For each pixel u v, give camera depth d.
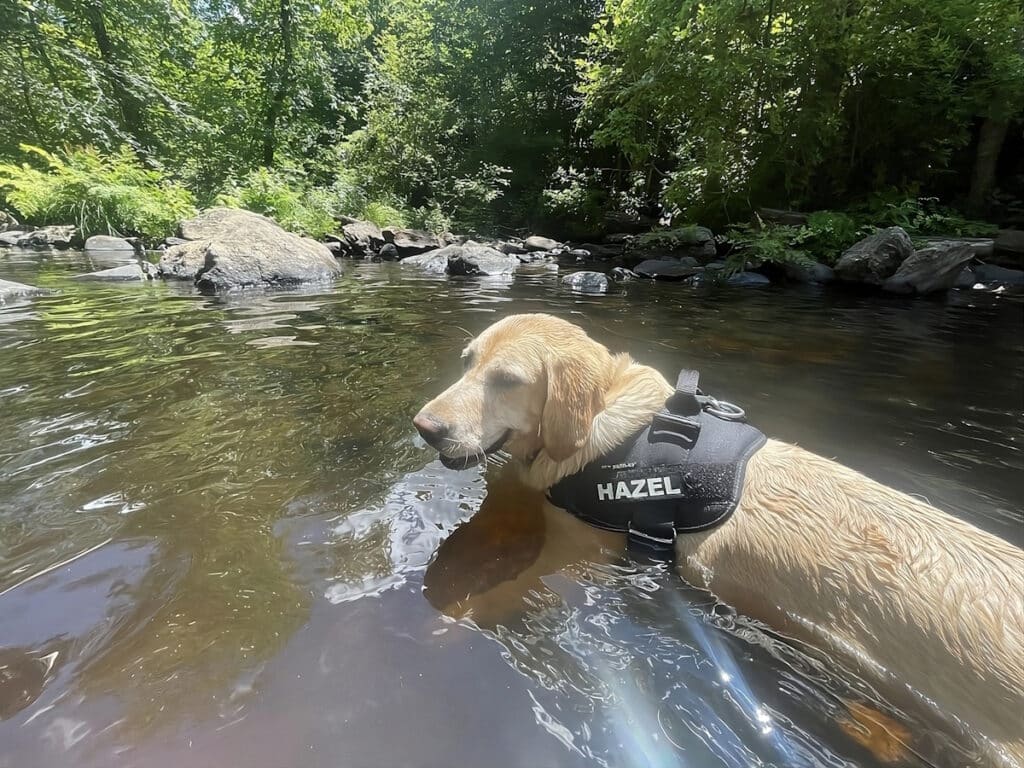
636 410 2.42
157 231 13.66
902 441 3.25
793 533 1.89
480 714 1.46
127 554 2.03
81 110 16.33
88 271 9.27
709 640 1.77
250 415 3.35
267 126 20.98
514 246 16.70
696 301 8.27
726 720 1.49
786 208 15.08
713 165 14.56
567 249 16.86
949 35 13.31
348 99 29.39
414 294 8.12
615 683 1.59
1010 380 4.40
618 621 1.84
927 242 10.95
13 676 1.49
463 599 1.89
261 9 20.22
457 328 5.83
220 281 8.28
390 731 1.39
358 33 23.72
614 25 16.12
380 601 1.85
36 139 16.56
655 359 4.89
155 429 3.11
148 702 1.44
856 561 1.76
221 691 1.48
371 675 1.56
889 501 1.88
